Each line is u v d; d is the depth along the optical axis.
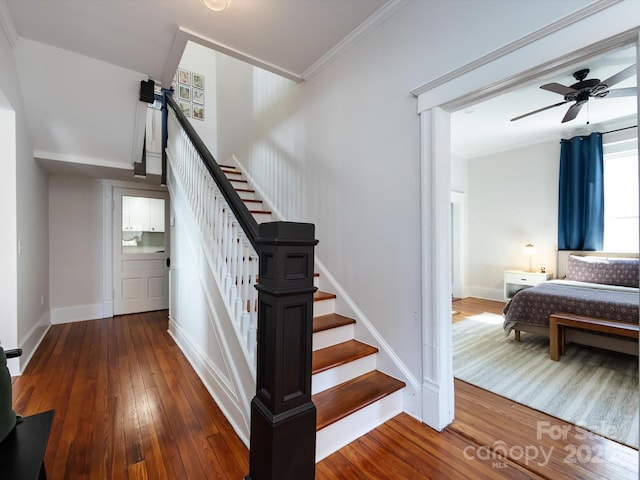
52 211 4.00
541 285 3.79
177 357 2.90
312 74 2.83
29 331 2.95
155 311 4.74
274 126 3.53
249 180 4.11
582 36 1.28
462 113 3.95
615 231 4.34
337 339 2.29
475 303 5.29
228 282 2.04
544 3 1.42
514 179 5.30
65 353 2.99
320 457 1.58
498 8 1.57
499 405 2.06
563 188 4.66
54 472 1.46
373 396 1.84
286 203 3.27
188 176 2.97
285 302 1.22
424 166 1.87
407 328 2.00
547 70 1.42
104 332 3.66
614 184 4.34
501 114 3.98
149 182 4.61
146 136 4.05
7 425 1.12
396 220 2.07
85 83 2.78
